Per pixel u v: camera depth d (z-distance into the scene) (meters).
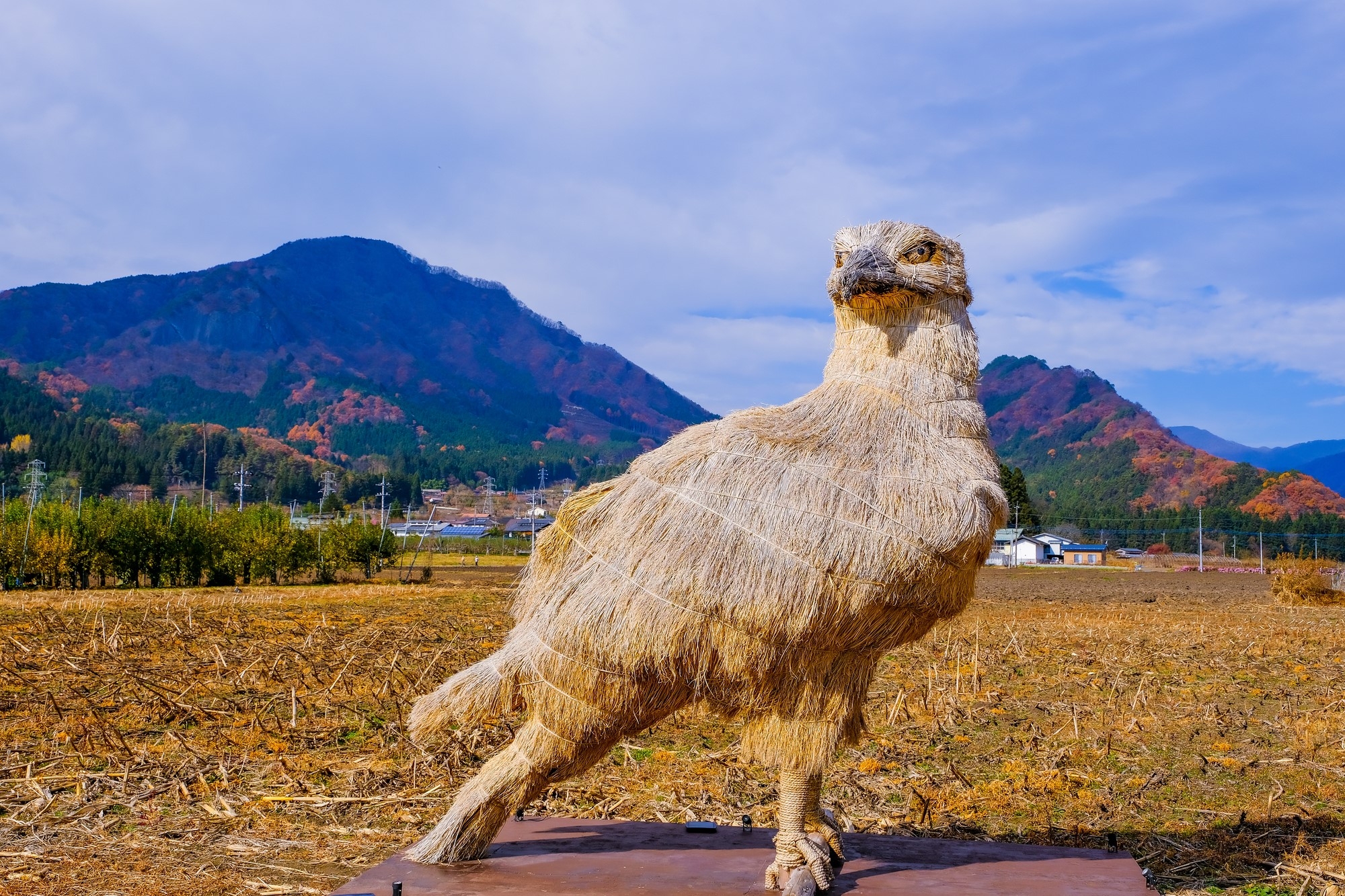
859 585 5.23
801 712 5.47
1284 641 21.50
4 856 6.84
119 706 12.06
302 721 11.47
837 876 5.82
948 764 10.01
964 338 5.89
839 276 5.72
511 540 99.62
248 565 48.22
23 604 29.69
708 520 5.39
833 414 5.70
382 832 7.52
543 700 5.70
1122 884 5.67
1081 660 17.84
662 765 9.77
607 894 5.41
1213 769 9.88
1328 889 6.55
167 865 6.73
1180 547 117.25
